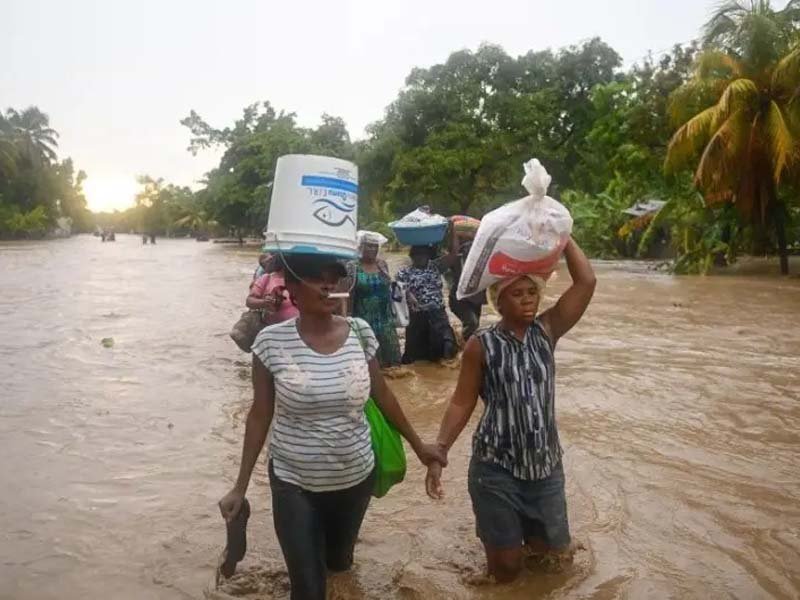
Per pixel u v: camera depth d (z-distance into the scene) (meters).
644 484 5.01
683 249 26.81
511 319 3.64
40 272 28.62
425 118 42.59
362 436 3.51
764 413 6.73
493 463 3.65
